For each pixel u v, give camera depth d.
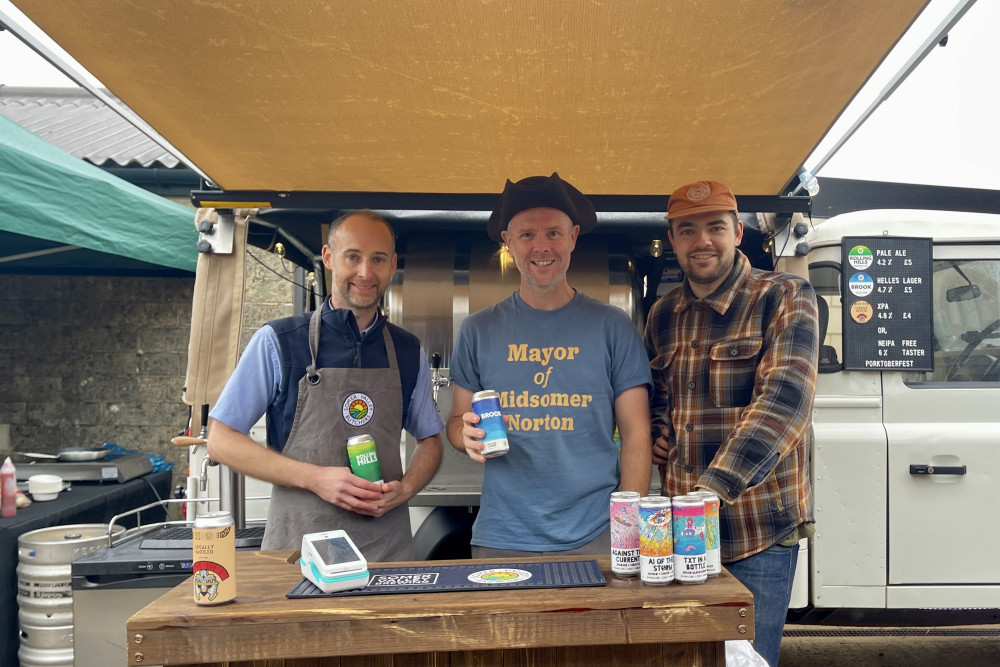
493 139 2.71
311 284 4.02
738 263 2.52
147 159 6.39
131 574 3.04
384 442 2.41
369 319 2.49
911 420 3.77
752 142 2.72
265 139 2.72
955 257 3.83
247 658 1.56
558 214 2.35
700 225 2.45
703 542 1.70
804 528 2.42
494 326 2.44
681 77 2.22
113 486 4.90
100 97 2.37
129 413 6.66
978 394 3.77
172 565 3.05
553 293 2.42
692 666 1.63
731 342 2.45
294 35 2.00
